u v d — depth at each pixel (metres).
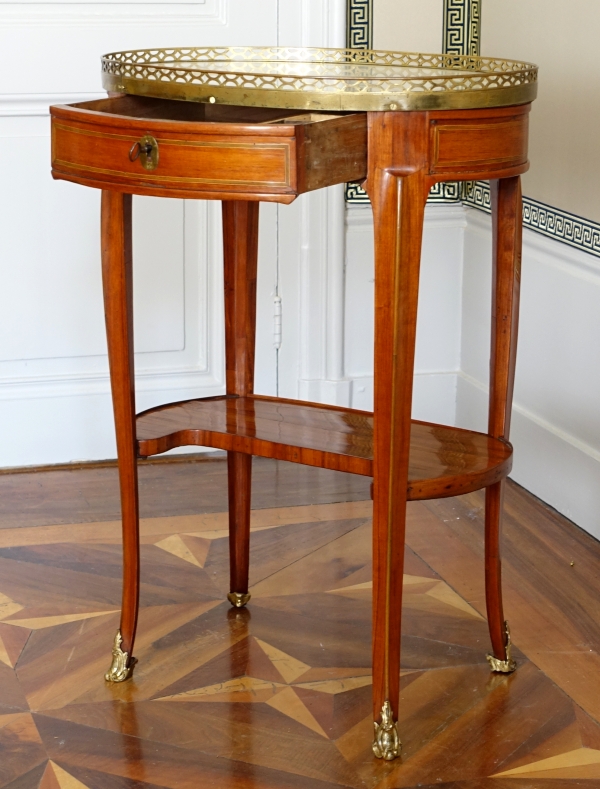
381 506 1.63
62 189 2.83
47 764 1.69
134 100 1.79
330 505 2.72
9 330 2.89
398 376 1.56
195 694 1.88
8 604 2.19
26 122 2.78
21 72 2.73
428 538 2.51
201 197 1.50
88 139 1.59
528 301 2.76
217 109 1.87
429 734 1.78
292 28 2.87
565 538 2.53
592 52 2.40
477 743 1.75
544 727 1.80
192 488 2.83
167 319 2.98
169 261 2.94
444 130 1.52
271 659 1.99
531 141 2.71
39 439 2.97
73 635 2.07
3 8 2.69
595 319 2.49
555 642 2.06
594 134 2.42
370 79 1.54
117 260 1.71
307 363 3.08
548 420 2.72
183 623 2.12
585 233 2.50
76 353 2.95
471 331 3.09
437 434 1.89
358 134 1.52
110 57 1.82
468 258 3.07
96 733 1.77
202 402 2.03
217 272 2.96
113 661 1.92
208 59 2.02
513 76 1.59
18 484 2.84
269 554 2.43
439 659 2.00
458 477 1.67
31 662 1.98
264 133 1.45
